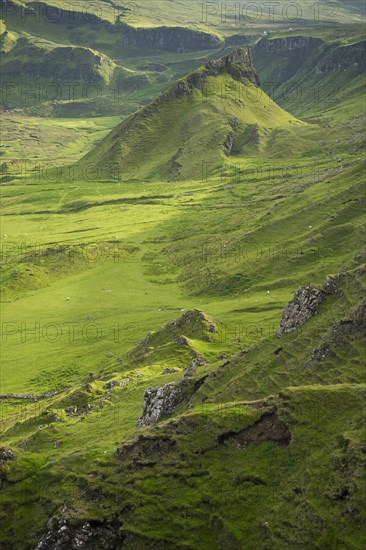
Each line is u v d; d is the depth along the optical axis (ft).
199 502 237.86
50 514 253.85
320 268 644.69
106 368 488.02
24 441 361.30
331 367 294.46
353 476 217.15
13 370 547.49
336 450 230.89
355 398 251.19
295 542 210.59
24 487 272.92
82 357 558.56
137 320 634.84
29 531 253.65
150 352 471.21
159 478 251.80
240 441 256.52
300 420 250.37
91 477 261.44
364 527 204.33
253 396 303.07
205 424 266.57
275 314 552.82
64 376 525.34
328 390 258.78
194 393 330.34
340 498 215.72
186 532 229.86
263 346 343.46
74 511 246.06
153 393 334.85
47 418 393.91
